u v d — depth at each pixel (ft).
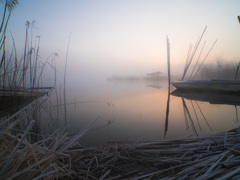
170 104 12.89
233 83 13.71
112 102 13.93
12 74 9.02
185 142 5.18
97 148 4.71
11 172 2.23
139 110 10.93
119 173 3.74
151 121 8.42
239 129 6.05
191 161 3.87
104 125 7.82
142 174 3.62
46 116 9.31
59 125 7.76
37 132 6.68
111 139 6.12
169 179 3.27
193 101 13.52
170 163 3.93
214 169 3.50
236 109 10.27
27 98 10.32
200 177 3.17
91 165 3.96
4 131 2.44
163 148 4.77
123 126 7.66
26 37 8.93
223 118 8.57
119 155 4.22
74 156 4.18
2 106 8.70
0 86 8.52
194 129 7.18
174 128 7.33
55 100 14.76
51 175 2.69
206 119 8.51
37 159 2.66
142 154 4.50
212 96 15.03
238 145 4.65
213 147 4.67
